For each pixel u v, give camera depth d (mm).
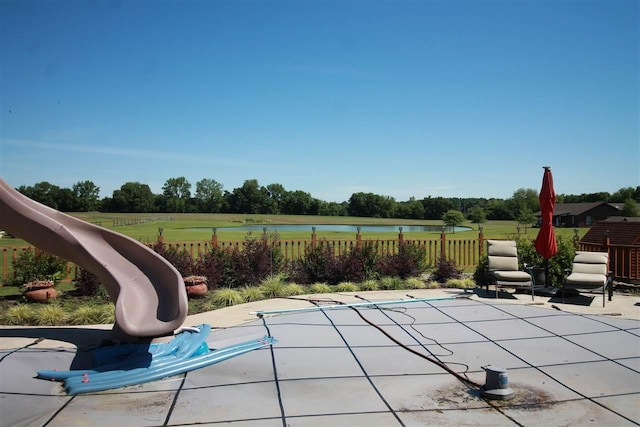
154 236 24297
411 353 5914
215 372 5277
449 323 7398
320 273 11977
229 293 9438
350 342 6387
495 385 4566
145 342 5832
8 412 4176
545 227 9953
